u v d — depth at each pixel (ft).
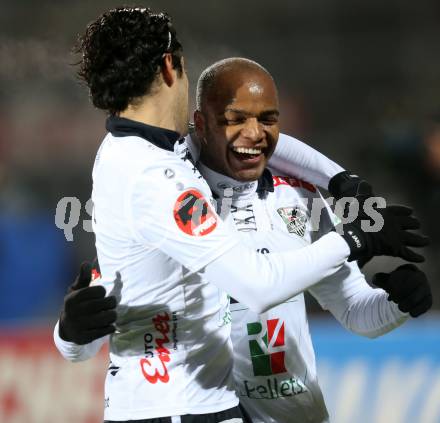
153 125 28.43
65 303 27.55
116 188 27.61
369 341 60.90
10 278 87.25
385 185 97.25
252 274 26.73
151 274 28.12
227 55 122.93
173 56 28.86
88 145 112.57
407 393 59.77
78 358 30.81
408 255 29.32
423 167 96.84
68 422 62.80
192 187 27.37
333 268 27.99
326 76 121.80
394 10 124.26
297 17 126.11
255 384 34.53
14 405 63.52
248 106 30.32
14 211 96.32
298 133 115.55
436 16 125.29
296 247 34.30
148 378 28.40
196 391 28.58
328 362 61.05
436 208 91.76
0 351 64.28
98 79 28.43
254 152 30.73
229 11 126.62
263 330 34.17
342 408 60.18
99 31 28.32
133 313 28.50
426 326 66.74
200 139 32.45
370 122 114.42
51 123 111.65
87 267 27.78
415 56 122.21
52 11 118.52
